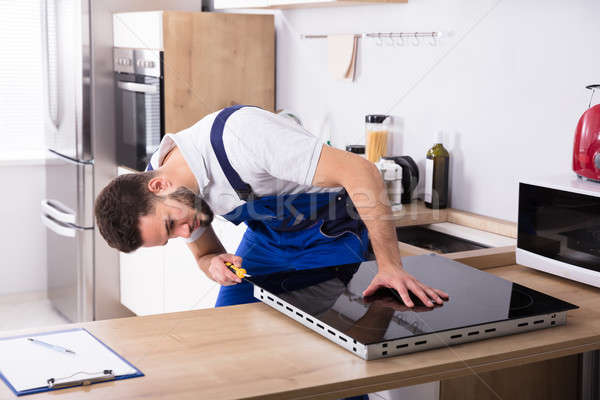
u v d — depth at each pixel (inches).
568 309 43.1
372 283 45.8
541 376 55.2
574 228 51.8
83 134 83.9
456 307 43.1
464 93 77.7
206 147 46.4
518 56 71.1
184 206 45.8
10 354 36.8
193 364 36.2
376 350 37.1
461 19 77.2
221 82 103.2
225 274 50.1
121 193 43.1
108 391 32.6
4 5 71.1
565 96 66.5
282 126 47.7
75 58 81.4
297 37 102.7
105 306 82.0
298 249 54.7
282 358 37.2
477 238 70.4
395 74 86.1
